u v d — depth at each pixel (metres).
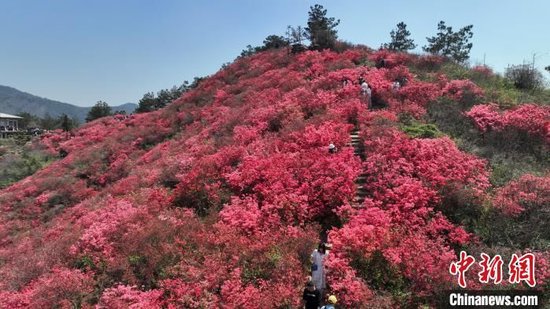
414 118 21.06
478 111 21.20
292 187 15.60
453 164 15.95
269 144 19.98
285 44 48.75
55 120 91.88
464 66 31.91
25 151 43.81
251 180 16.61
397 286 10.91
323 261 10.98
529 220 12.83
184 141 28.31
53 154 40.91
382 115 20.50
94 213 18.52
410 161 16.19
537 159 18.02
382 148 16.97
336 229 13.03
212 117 30.84
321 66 32.09
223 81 41.12
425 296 10.34
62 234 18.25
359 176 16.06
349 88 24.59
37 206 27.16
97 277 13.05
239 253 12.41
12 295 12.91
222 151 20.77
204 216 15.99
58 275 13.12
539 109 21.39
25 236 22.38
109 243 14.74
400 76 27.69
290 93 27.22
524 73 29.19
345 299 10.30
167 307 11.14
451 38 45.28
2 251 20.53
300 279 11.16
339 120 20.48
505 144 18.72
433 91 24.56
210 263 12.11
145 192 19.41
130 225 15.32
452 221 13.47
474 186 14.77
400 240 11.95
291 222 14.12
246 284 11.41
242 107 29.12
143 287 12.10
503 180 15.58
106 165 31.66
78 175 31.06
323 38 40.06
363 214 13.40
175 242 13.46
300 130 20.33
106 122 47.50
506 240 12.36
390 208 13.76
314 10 43.09
